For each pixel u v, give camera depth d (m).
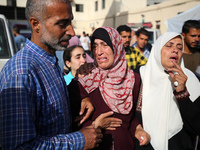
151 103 1.72
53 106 1.07
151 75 1.78
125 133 1.55
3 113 0.90
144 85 1.79
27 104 0.94
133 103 1.71
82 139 1.09
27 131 0.91
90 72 1.66
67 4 1.09
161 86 1.73
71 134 1.09
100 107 1.59
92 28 23.97
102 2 21.45
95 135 1.16
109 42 1.58
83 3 23.86
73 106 1.56
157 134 1.67
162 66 1.73
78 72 1.69
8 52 2.86
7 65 1.02
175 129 1.69
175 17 6.21
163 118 1.68
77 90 1.59
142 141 1.58
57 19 1.06
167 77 1.73
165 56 1.69
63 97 1.16
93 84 1.60
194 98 1.73
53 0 1.04
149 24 14.30
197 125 1.55
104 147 1.51
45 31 1.08
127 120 1.62
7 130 0.89
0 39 2.91
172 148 1.67
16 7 21.44
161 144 1.64
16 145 0.89
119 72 1.65
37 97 1.01
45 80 1.07
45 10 1.05
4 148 0.88
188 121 1.57
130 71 1.78
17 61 1.01
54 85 1.11
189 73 1.83
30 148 0.92
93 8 23.39
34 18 1.07
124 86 1.67
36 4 1.05
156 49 1.77
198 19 5.64
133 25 12.53
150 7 14.49
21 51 1.09
